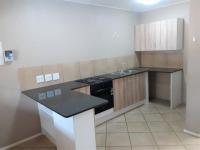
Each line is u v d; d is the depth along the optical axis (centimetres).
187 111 287
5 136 281
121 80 378
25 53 290
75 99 228
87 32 375
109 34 421
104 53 416
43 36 309
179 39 400
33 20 295
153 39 437
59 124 214
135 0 359
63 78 344
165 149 255
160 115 374
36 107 309
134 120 356
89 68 387
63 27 334
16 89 285
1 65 267
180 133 296
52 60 325
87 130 197
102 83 339
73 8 346
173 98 406
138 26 468
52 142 293
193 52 266
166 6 425
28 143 294
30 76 299
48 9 311
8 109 280
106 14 409
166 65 455
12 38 274
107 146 271
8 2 266
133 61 493
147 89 445
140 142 277
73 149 194
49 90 287
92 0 347
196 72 267
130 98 404
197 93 270
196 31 258
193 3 255
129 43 474
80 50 367
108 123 349
